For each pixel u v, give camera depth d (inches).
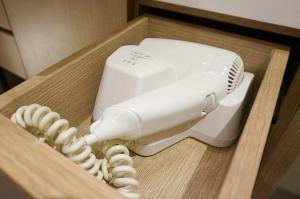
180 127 15.6
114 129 12.6
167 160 15.6
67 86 15.1
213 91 14.4
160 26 20.1
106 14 20.2
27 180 7.6
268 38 19.1
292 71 17.9
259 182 23.0
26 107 12.1
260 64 17.7
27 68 30.6
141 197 13.6
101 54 16.8
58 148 11.9
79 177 7.7
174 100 13.4
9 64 33.1
